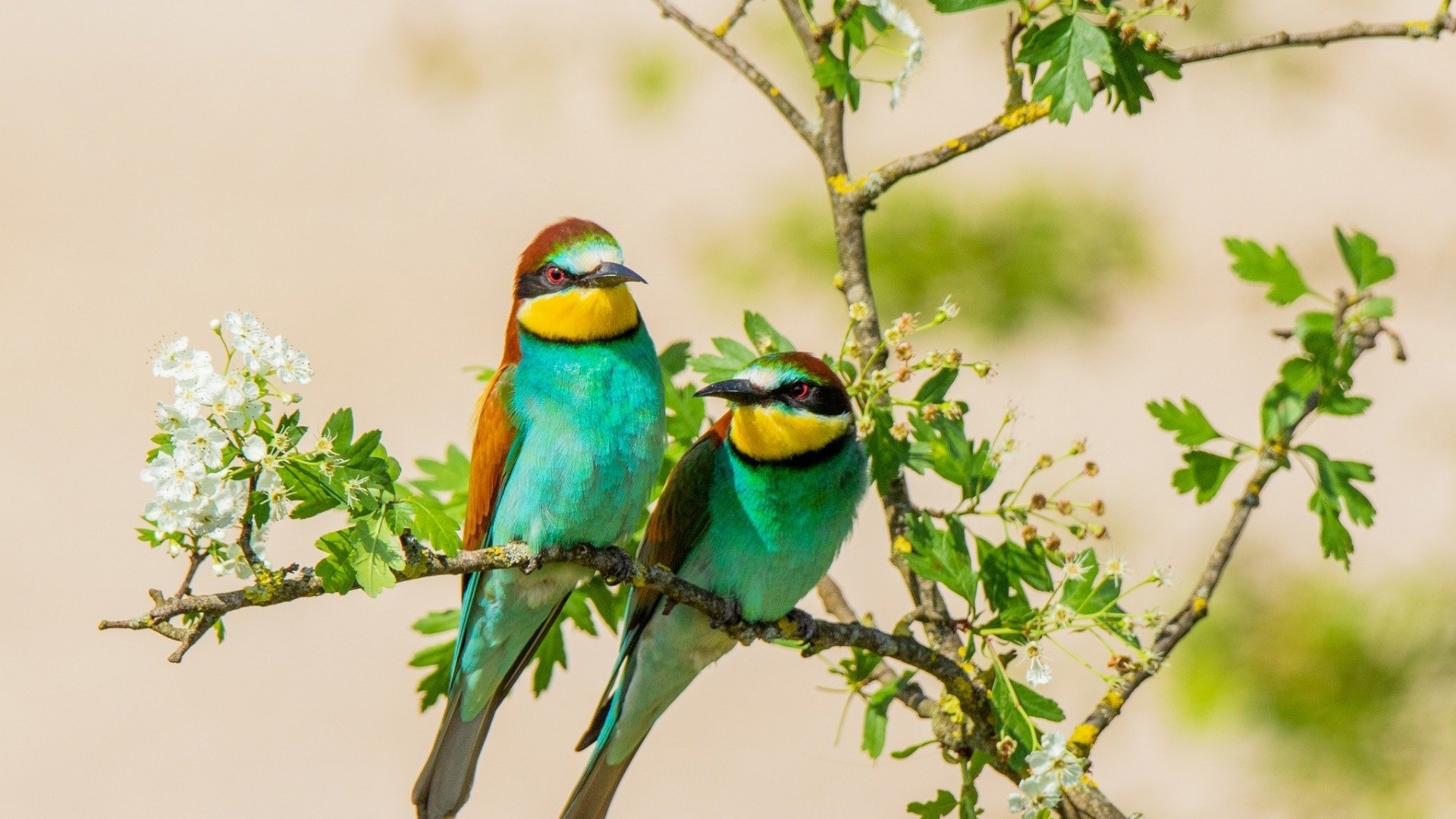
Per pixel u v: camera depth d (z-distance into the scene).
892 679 8.00
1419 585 8.74
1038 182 11.62
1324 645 8.66
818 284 12.64
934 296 11.34
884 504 7.84
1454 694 8.53
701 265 13.01
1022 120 8.06
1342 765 8.53
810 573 8.60
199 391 5.84
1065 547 11.11
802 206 12.77
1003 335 11.38
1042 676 6.88
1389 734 8.54
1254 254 6.80
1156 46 7.52
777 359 8.55
